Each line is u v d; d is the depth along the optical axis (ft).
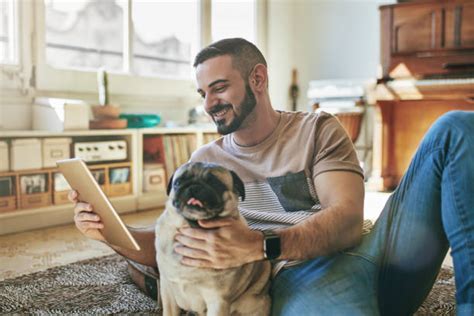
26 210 9.52
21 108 10.73
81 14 11.98
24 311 5.34
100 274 6.65
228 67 4.06
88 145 10.61
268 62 17.24
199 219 3.22
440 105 13.56
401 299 3.93
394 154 14.30
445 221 3.34
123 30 12.98
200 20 14.99
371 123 16.37
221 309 3.49
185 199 3.15
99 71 11.23
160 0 13.89
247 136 4.26
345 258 3.77
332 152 4.01
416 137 13.96
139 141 11.64
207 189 3.16
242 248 3.27
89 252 8.02
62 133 9.97
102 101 11.30
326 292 3.51
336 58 17.40
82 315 5.23
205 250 3.26
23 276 6.55
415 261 3.71
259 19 16.89
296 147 4.15
